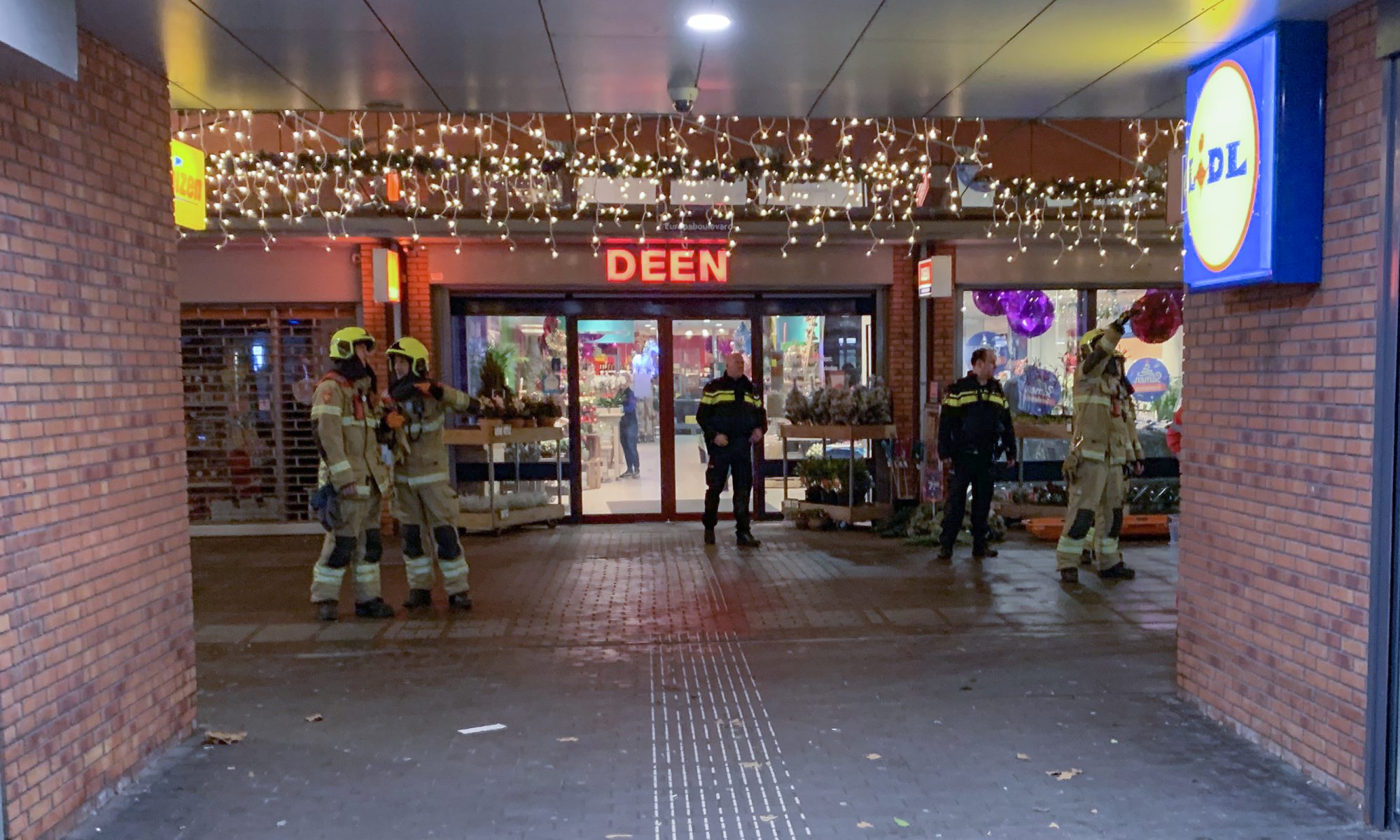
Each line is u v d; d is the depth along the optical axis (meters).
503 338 12.12
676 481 12.36
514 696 5.86
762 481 12.47
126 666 4.65
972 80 5.99
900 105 6.64
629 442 12.30
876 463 12.11
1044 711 5.47
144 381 4.89
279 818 4.26
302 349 11.79
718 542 11.00
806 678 6.13
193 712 5.32
